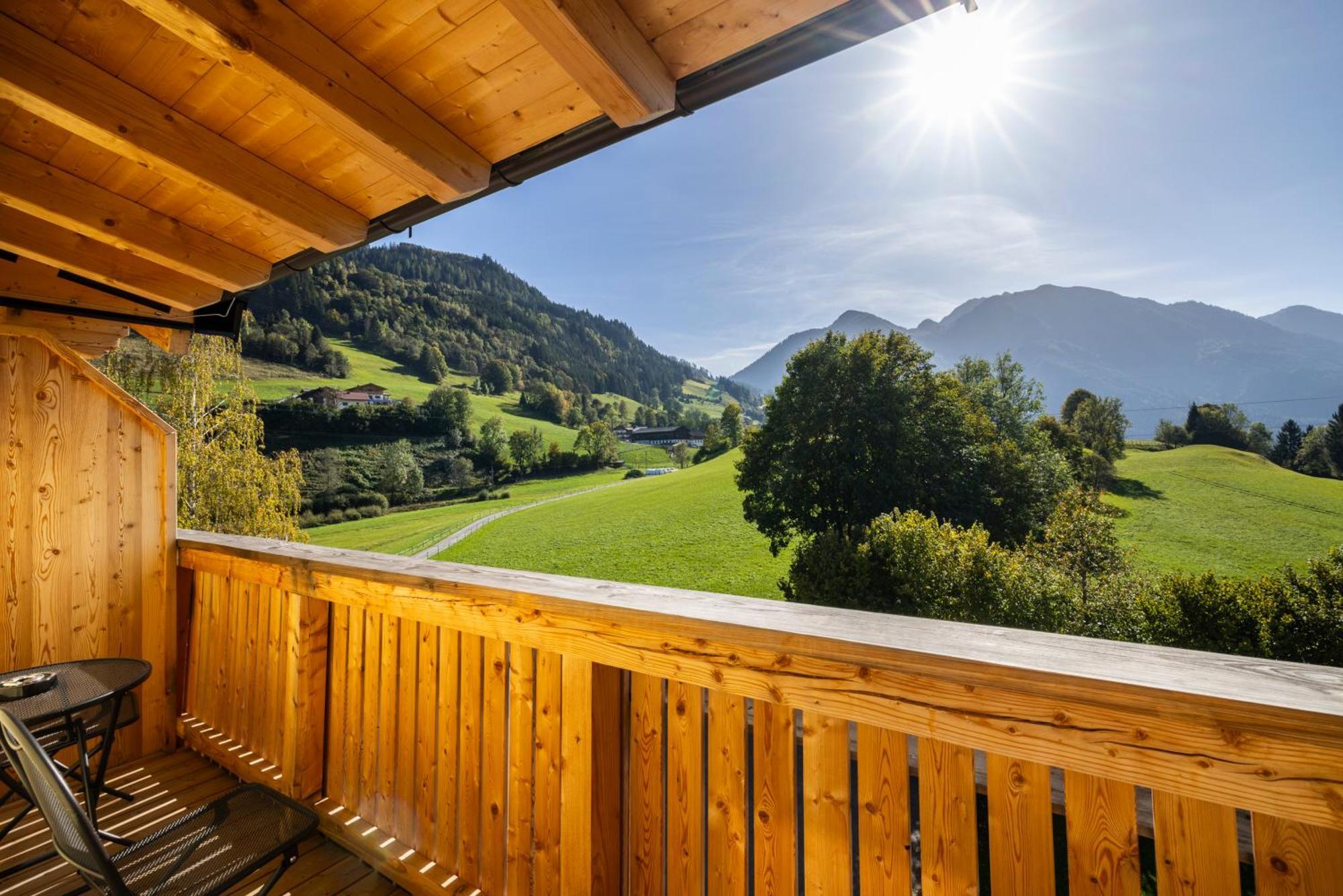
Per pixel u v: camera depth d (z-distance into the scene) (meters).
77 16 1.31
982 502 22.61
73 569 2.65
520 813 1.58
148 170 1.88
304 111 1.34
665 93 1.28
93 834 1.09
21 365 2.55
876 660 0.96
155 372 15.77
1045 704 0.83
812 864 1.10
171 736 2.83
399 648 1.95
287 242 2.20
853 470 23.28
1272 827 0.72
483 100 1.46
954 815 0.95
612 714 1.45
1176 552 17.66
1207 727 0.72
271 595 2.43
